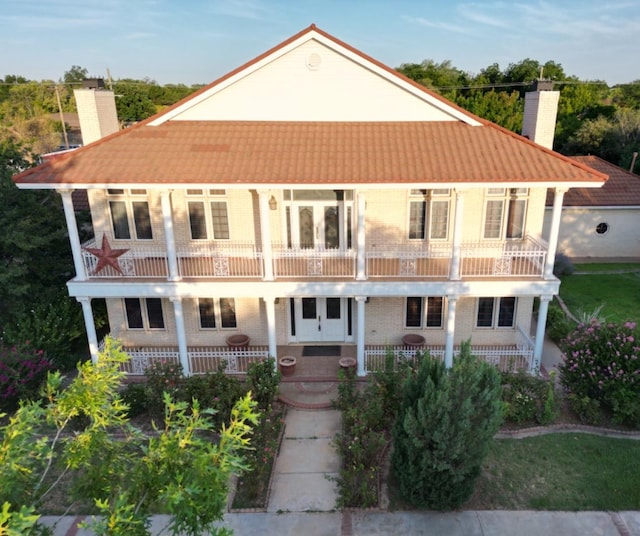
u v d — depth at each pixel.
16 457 5.74
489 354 14.91
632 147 37.06
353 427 11.62
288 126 14.41
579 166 12.61
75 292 13.85
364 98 14.45
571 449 11.79
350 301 16.27
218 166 12.77
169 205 13.06
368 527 9.73
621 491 10.48
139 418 13.33
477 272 14.04
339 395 13.17
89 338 14.54
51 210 16.53
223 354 14.97
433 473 9.48
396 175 12.38
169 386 12.97
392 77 14.14
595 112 48.22
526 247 14.88
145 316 16.16
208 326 16.31
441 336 16.12
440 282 13.62
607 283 22.22
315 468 11.44
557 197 12.85
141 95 66.88
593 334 13.20
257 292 13.84
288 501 10.43
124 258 14.16
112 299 15.89
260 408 13.11
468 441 9.20
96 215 14.93
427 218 14.85
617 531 9.55
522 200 14.61
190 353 14.79
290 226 15.31
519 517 9.88
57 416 6.48
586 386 12.80
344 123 14.57
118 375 6.95
